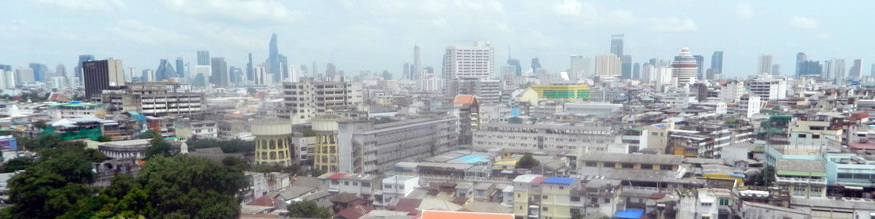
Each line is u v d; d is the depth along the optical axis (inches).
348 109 7637.8
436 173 4709.6
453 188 4067.4
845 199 3398.1
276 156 5423.2
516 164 4766.2
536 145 6043.3
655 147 5940.0
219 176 3499.0
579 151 5182.1
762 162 4975.4
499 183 4379.9
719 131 6038.4
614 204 3580.2
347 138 5123.0
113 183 3442.4
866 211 3078.2
